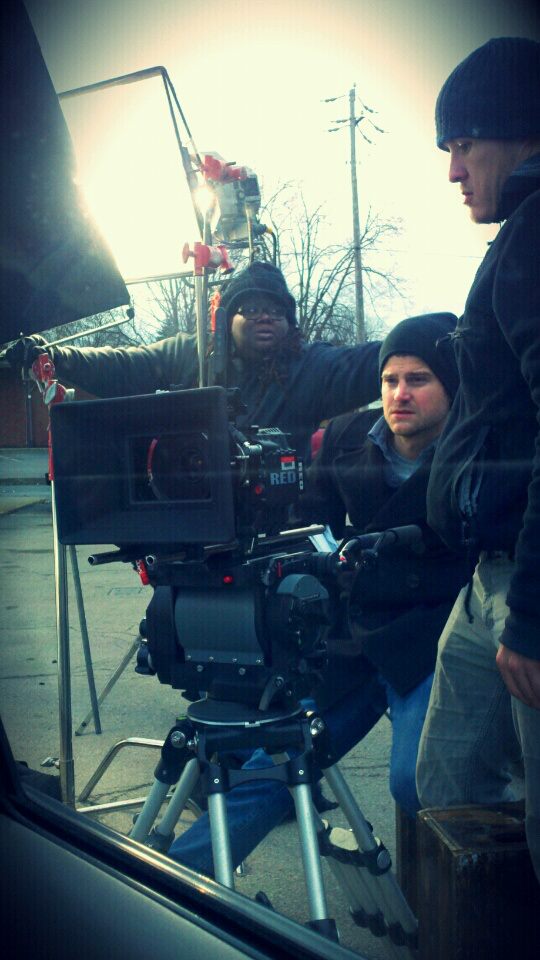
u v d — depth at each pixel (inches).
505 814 45.2
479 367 43.9
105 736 106.8
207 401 44.3
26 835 36.7
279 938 30.4
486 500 45.4
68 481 49.8
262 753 65.7
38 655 138.1
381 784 82.7
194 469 45.9
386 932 57.5
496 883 40.6
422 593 62.0
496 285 40.1
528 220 38.6
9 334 57.2
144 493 48.4
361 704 69.6
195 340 80.3
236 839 62.0
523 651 37.4
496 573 48.6
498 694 52.9
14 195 48.9
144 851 35.3
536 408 42.1
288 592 48.5
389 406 64.2
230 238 64.9
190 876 33.7
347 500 70.3
